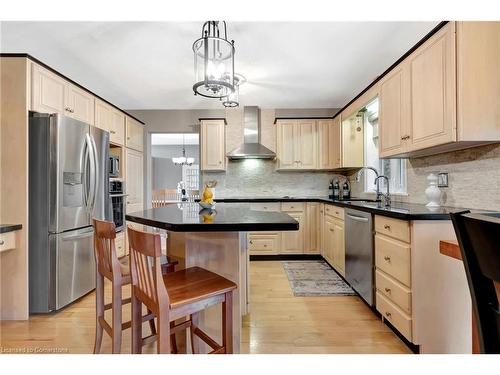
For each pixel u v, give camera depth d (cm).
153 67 299
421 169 253
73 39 243
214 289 121
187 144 933
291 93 387
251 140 446
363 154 383
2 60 214
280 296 259
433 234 168
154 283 105
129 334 195
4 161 215
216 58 223
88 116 299
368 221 224
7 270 215
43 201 223
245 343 181
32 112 223
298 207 397
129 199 402
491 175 177
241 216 160
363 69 307
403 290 175
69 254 236
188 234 156
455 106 164
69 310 232
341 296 260
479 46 162
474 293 71
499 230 59
